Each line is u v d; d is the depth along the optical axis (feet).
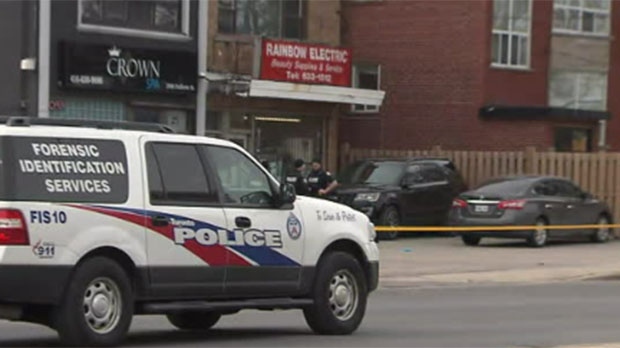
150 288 84.48
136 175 84.38
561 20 267.80
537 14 263.08
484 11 255.09
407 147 265.54
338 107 248.93
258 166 92.68
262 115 228.84
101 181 82.58
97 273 81.41
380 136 269.85
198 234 87.10
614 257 186.50
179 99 205.16
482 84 255.29
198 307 87.30
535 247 202.18
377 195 208.64
